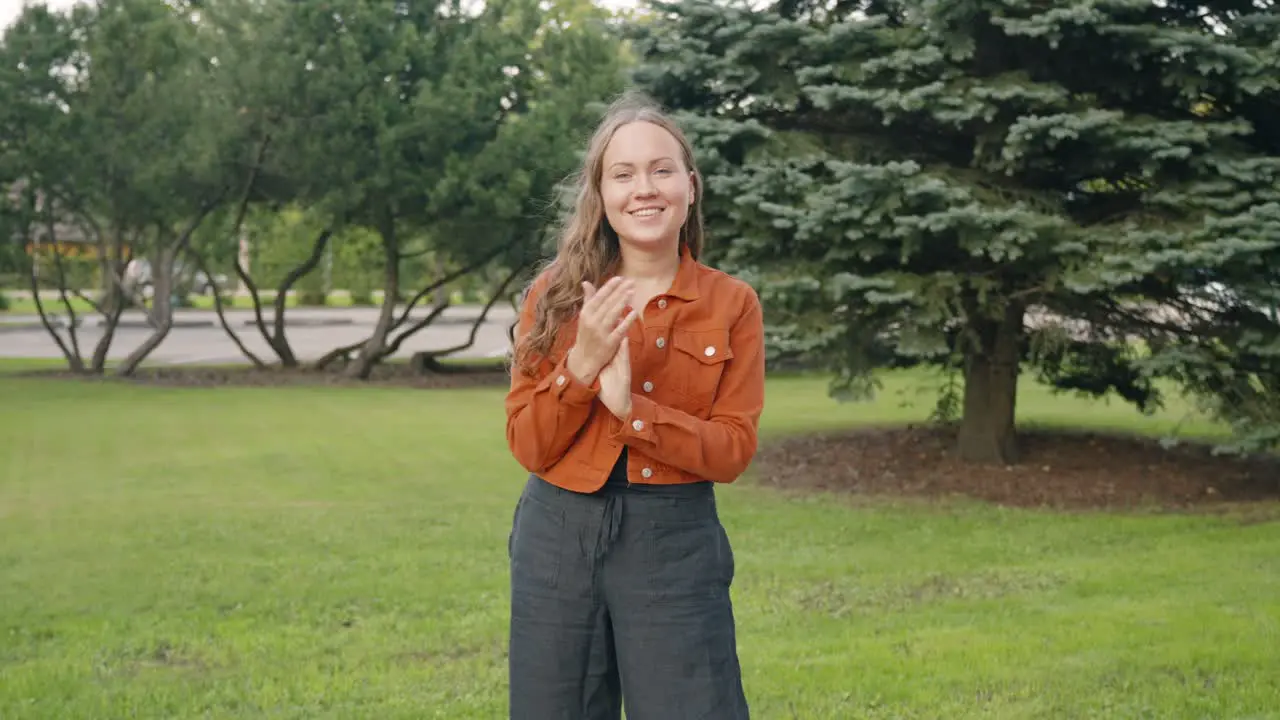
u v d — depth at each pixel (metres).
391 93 18.98
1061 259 8.81
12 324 35.91
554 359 2.39
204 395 18.50
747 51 9.45
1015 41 9.18
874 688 4.55
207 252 22.59
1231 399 9.38
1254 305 8.67
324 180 19.25
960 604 6.00
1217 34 9.10
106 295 22.33
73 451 12.33
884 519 8.58
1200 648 4.98
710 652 2.31
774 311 9.36
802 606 6.04
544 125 18.83
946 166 9.48
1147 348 9.83
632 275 2.44
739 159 9.80
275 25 18.80
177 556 7.34
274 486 10.27
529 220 19.48
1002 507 9.10
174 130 19.73
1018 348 10.73
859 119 10.12
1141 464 10.67
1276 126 9.39
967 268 9.45
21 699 4.58
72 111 18.95
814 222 8.73
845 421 15.05
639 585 2.29
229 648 5.33
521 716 2.36
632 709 2.32
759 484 10.20
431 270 39.00
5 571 6.93
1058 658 4.91
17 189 20.75
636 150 2.36
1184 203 8.80
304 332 34.50
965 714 4.24
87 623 5.77
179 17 21.94
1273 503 9.20
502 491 10.05
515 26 21.45
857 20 9.11
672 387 2.36
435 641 5.43
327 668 5.02
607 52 20.52
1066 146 9.15
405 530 8.23
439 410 16.69
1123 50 8.79
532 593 2.34
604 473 2.29
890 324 9.62
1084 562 7.01
